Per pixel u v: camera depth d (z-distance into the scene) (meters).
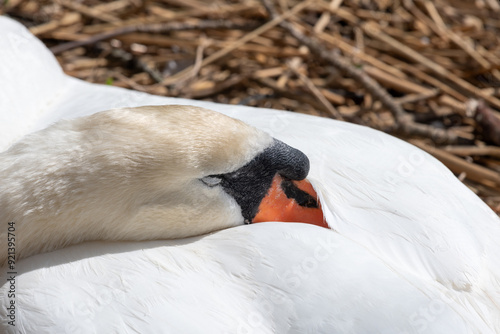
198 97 10.65
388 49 11.61
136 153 5.32
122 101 7.09
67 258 5.25
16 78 7.52
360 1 12.30
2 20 8.03
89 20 11.80
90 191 5.28
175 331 4.71
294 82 10.98
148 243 5.39
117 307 4.84
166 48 11.55
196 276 4.95
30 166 5.29
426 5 12.15
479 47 11.72
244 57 11.32
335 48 11.52
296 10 11.79
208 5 12.12
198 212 5.60
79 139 5.36
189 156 5.37
